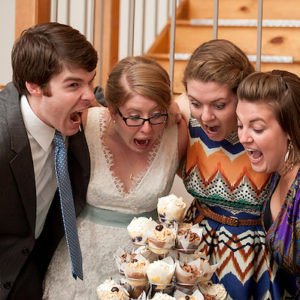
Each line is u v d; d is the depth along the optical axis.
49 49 1.37
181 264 1.25
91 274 1.63
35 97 1.46
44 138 1.51
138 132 1.48
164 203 1.33
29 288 1.57
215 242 1.64
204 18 3.54
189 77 1.45
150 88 1.41
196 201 1.76
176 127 1.70
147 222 1.30
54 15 2.46
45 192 1.59
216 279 1.61
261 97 1.35
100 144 1.63
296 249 1.39
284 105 1.35
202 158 1.67
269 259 1.58
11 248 1.54
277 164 1.41
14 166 1.46
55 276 1.64
